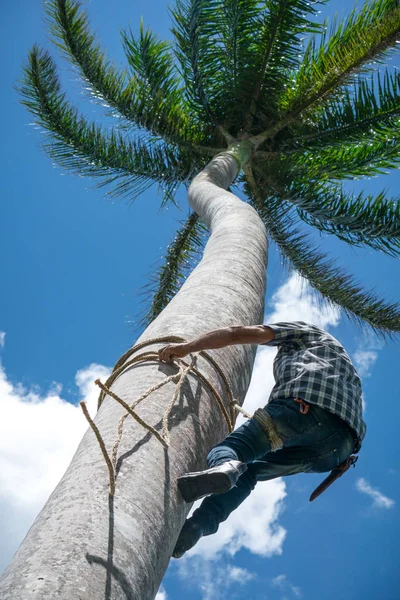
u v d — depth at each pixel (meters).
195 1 10.99
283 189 11.88
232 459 2.71
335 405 2.90
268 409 2.93
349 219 11.57
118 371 3.04
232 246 4.94
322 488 3.15
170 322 3.43
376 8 11.12
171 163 12.46
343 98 11.74
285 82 11.95
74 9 11.30
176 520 2.38
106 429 2.54
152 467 2.37
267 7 11.41
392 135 11.70
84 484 2.22
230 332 2.95
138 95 12.09
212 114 12.36
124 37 11.77
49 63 11.67
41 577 1.83
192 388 2.87
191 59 11.62
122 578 1.95
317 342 3.08
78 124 12.16
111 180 12.62
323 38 11.67
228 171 10.16
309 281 12.83
